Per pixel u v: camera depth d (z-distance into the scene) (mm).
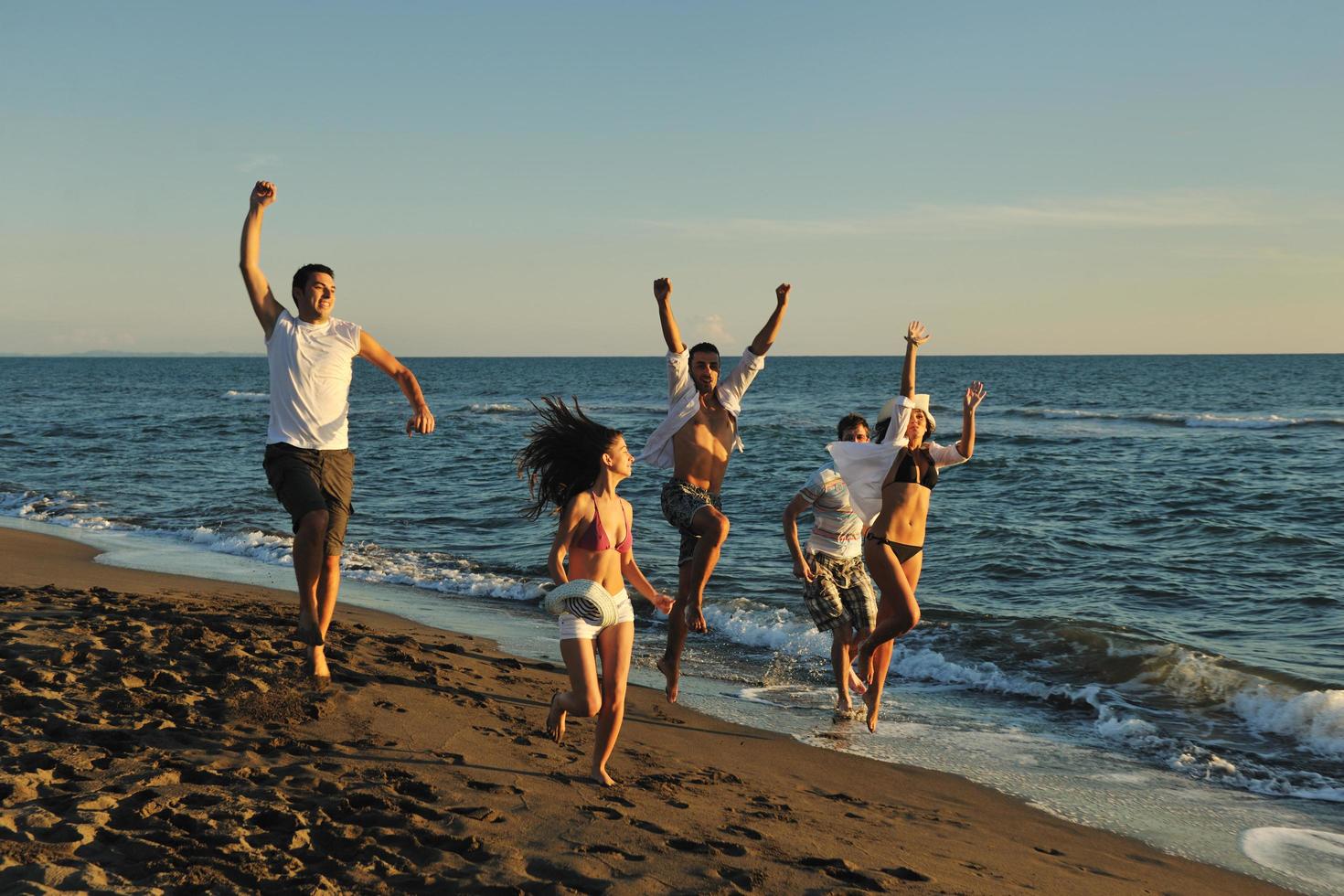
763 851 4176
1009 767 6500
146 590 10016
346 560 13602
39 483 21969
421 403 5848
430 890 3449
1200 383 82688
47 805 3830
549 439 4988
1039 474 24484
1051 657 9031
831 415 47469
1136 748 6930
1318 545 15188
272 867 3473
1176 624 10734
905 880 4090
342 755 4793
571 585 4805
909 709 7781
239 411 49969
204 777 4281
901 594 6523
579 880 3641
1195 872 4969
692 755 6012
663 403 60688
